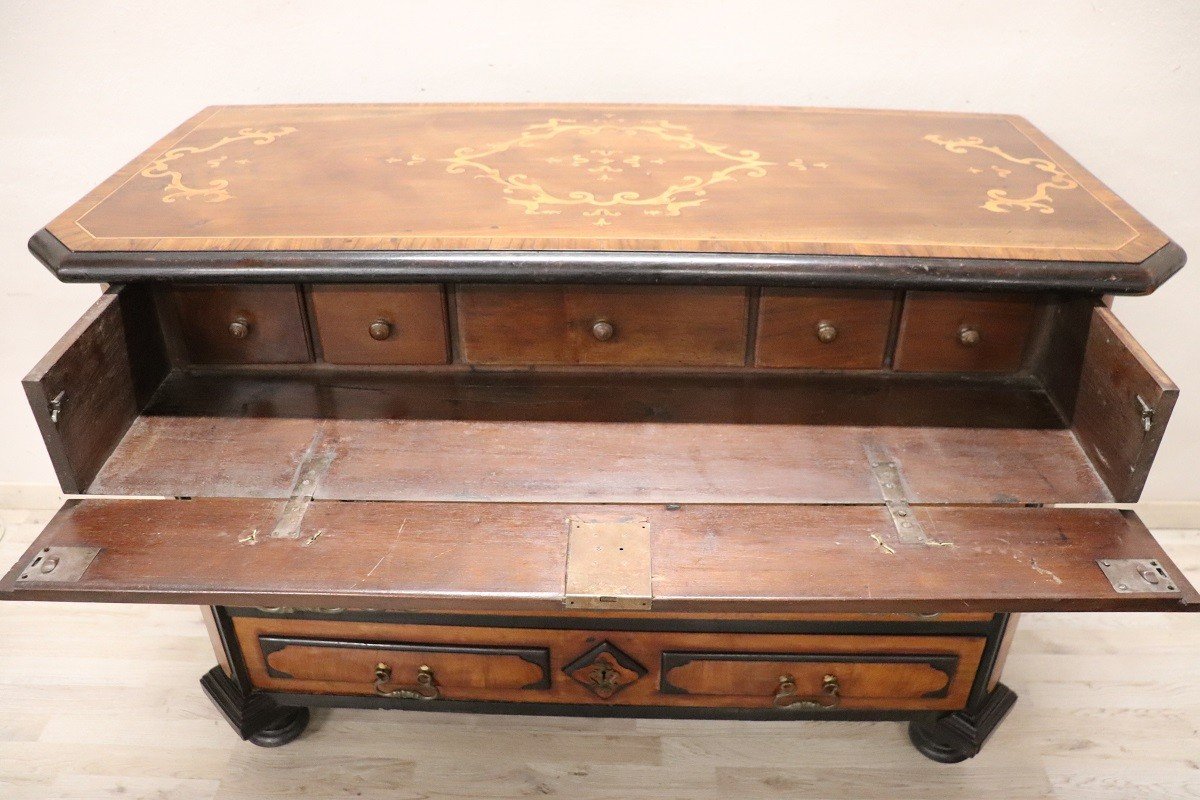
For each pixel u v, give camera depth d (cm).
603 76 171
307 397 128
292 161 142
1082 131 171
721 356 129
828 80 169
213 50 166
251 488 114
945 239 117
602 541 108
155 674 178
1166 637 188
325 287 124
